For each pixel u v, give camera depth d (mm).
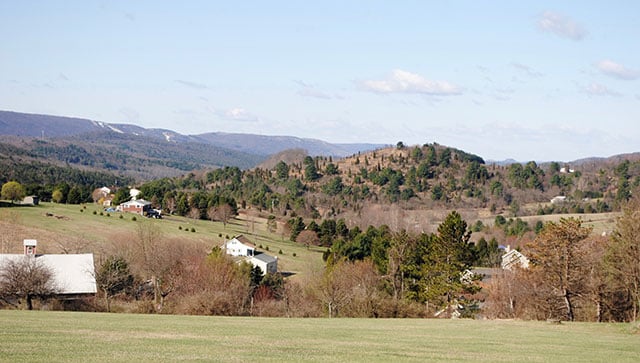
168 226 139000
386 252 80938
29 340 24422
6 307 55938
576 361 24266
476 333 35812
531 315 57969
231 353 23078
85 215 133875
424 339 31781
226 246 111250
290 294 68438
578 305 58438
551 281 55000
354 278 74438
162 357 21203
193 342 26297
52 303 57281
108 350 22453
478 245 111875
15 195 140875
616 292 55438
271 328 35656
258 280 82938
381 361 22375
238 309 59438
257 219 182625
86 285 61938
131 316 42938
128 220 135000
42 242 98062
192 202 171500
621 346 30062
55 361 19297
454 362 22797
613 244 54125
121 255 74375
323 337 31203
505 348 28234
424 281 71625
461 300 68688
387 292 76375
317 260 122312
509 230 151375
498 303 65312
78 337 26375
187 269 73812
